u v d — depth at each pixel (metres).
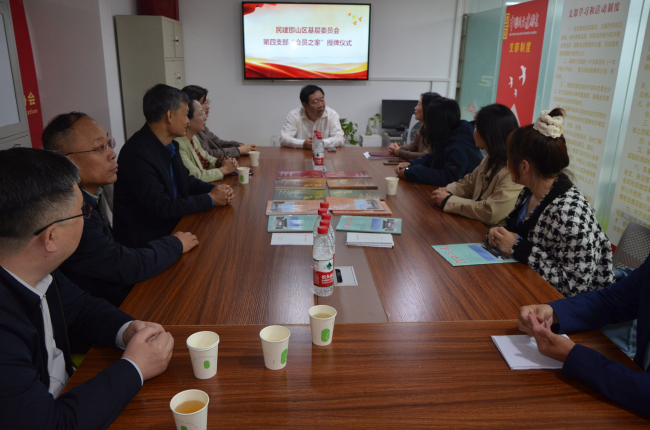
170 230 2.33
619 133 3.12
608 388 0.97
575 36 3.47
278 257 1.69
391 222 2.06
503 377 1.04
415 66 5.86
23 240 0.91
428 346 1.16
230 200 2.33
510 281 1.51
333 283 1.48
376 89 5.92
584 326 1.24
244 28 5.49
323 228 1.41
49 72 4.25
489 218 2.09
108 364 1.10
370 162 3.36
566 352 1.07
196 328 1.23
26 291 0.95
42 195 0.90
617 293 1.27
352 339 1.19
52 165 0.92
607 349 1.16
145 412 0.93
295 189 2.59
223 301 1.37
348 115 6.00
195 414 0.82
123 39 4.53
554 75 3.77
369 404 0.95
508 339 1.18
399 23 5.70
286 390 0.99
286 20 5.52
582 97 3.42
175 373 1.05
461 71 5.85
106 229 1.71
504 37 4.71
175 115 2.25
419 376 1.04
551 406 0.96
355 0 5.55
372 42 5.75
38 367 0.98
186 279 1.52
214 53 5.61
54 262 0.97
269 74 5.67
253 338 1.19
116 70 4.56
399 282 1.50
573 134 3.55
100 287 1.59
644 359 1.19
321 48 5.63
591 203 3.36
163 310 1.32
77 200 0.97
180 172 2.46
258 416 0.92
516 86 4.50
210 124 5.88
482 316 1.30
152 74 4.62
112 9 4.43
